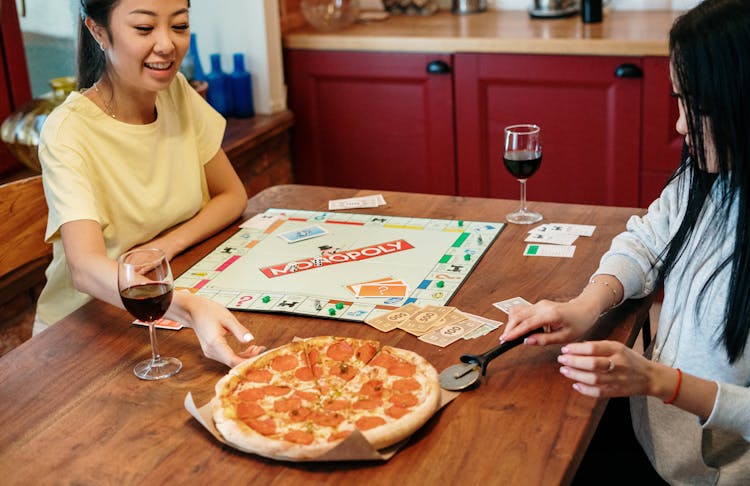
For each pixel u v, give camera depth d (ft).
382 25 12.29
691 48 4.36
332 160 12.41
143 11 5.74
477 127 11.39
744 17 4.22
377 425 3.93
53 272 6.51
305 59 11.89
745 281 4.59
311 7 11.93
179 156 6.70
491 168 11.60
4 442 4.09
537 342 4.62
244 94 11.54
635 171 10.84
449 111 11.44
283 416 4.05
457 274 5.56
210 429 4.01
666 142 10.52
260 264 5.87
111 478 3.80
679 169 5.48
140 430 4.14
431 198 7.01
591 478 5.36
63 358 4.83
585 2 11.23
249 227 6.56
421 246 6.03
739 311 4.63
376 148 12.09
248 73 11.54
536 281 5.44
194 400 4.35
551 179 11.34
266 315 5.16
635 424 5.36
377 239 6.20
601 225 6.29
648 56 10.17
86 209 5.81
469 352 4.65
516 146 6.40
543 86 10.86
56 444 4.06
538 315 4.69
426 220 6.53
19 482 3.80
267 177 11.76
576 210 6.63
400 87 11.59
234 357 4.55
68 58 10.59
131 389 4.49
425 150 11.83
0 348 8.30
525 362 4.57
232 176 7.09
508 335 4.62
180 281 5.66
